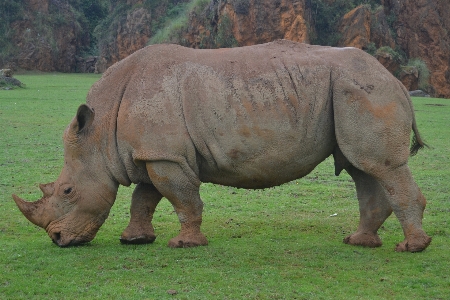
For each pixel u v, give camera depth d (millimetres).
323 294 6812
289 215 11094
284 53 8383
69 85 47312
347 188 13633
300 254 8359
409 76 62625
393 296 6801
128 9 77500
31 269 7645
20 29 75250
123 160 8320
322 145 8312
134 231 8844
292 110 8070
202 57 8422
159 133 8078
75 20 80125
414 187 8141
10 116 25766
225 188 13555
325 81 8133
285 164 8250
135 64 8539
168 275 7375
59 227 8500
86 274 7430
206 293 6777
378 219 8750
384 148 7965
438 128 24984
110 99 8469
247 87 8086
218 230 9859
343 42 64500
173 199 8406
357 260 8062
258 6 63062
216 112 8078
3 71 44906
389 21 69312
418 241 8273
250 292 6824
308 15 63688
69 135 8391
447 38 69938
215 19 65688
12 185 13336
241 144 8102
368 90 8008
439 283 7223
